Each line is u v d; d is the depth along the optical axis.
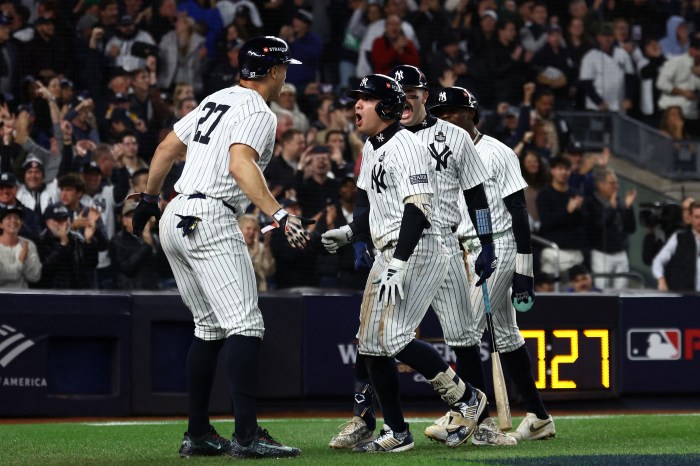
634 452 17.81
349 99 40.84
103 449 19.52
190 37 39.75
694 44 46.53
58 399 27.53
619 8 45.94
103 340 28.11
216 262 16.64
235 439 16.72
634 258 38.34
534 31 44.25
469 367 19.69
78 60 37.47
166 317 28.45
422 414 29.66
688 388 30.81
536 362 29.44
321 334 29.56
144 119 37.03
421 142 17.38
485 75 43.38
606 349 30.16
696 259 37.69
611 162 42.03
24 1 37.19
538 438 21.00
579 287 36.44
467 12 43.88
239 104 16.94
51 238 31.84
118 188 33.94
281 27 41.75
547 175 38.34
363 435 19.23
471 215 19.11
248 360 16.64
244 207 17.28
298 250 33.69
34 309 27.44
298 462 15.88
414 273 17.44
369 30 42.62
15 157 33.56
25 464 16.53
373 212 17.92
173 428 24.61
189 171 17.02
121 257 32.44
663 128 45.50
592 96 44.50
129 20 38.44
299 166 35.62
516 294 20.42
